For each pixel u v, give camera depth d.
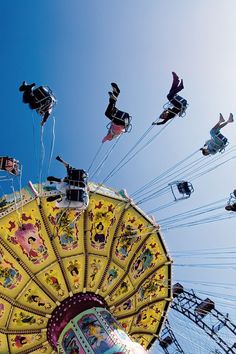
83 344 16.48
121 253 18.73
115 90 16.58
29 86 16.11
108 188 19.12
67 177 16.20
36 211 17.20
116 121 16.81
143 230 18.94
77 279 17.91
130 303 19.08
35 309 17.64
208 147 19.16
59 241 17.67
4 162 16.92
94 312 17.45
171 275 19.83
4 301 17.38
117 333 16.83
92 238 18.16
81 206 16.09
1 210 17.16
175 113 17.75
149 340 20.44
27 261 17.41
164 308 20.17
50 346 17.94
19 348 17.88
